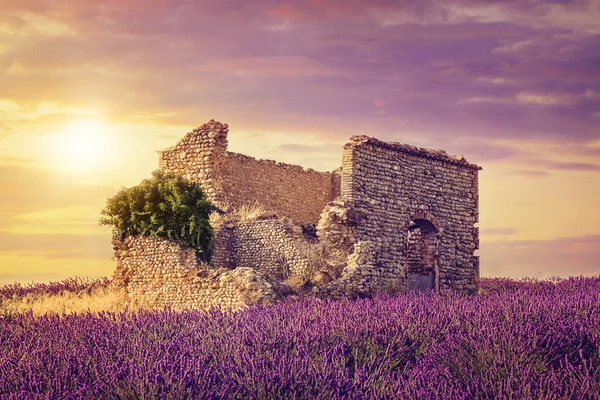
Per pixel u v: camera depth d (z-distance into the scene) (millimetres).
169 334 14469
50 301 23797
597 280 26469
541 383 10875
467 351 13078
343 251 25344
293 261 26141
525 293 20359
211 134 29688
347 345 13320
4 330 15414
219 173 29734
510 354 12461
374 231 25953
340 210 25125
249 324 14961
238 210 29844
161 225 24484
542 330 14000
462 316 15734
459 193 29562
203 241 24641
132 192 25172
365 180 25844
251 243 27422
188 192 25047
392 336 14250
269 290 22234
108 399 10148
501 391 10719
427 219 28016
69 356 12070
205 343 13289
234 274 22781
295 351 12398
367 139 25750
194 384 10336
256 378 10664
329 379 10930
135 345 12805
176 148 30281
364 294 23922
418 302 17969
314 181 34781
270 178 32250
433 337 14539
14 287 27203
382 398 10664
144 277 24844
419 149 27969
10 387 10734
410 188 27500
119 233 25375
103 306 22797
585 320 14867
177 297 23953
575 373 11797
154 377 10219
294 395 10320
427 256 28391
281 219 27359
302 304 18031
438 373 12195
